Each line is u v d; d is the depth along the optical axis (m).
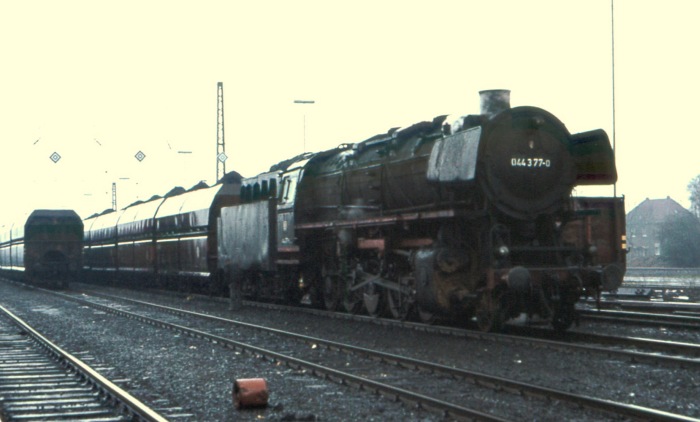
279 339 16.44
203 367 12.94
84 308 26.58
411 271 18.14
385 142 19.86
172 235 36.00
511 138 15.84
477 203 15.97
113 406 9.86
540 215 16.22
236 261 27.88
